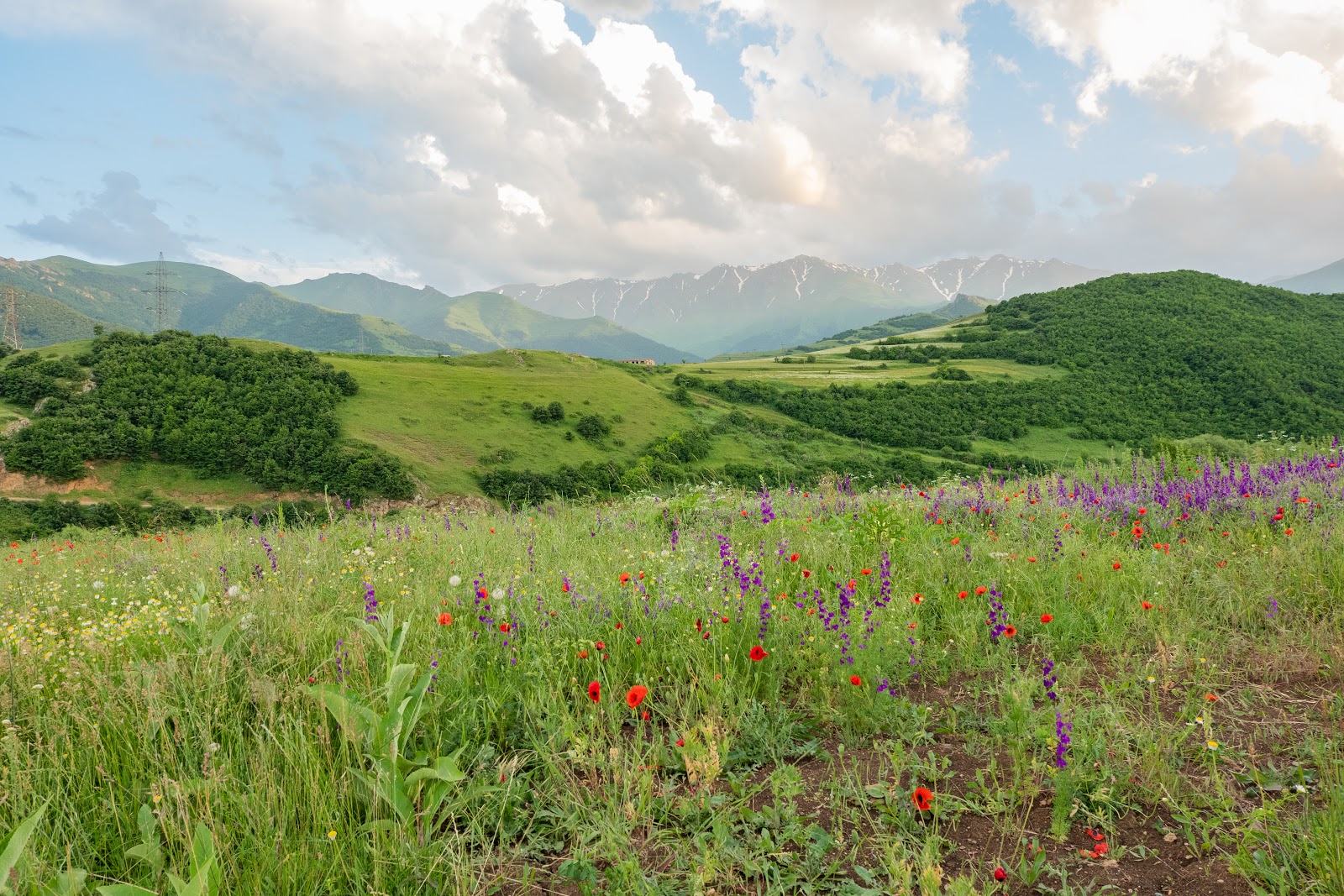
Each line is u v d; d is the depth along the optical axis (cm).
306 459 7281
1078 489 862
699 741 309
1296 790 251
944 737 334
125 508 6206
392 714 263
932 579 559
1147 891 217
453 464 7969
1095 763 277
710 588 479
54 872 217
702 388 12025
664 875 234
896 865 218
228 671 349
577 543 780
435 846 241
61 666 364
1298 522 614
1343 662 345
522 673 379
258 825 240
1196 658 373
